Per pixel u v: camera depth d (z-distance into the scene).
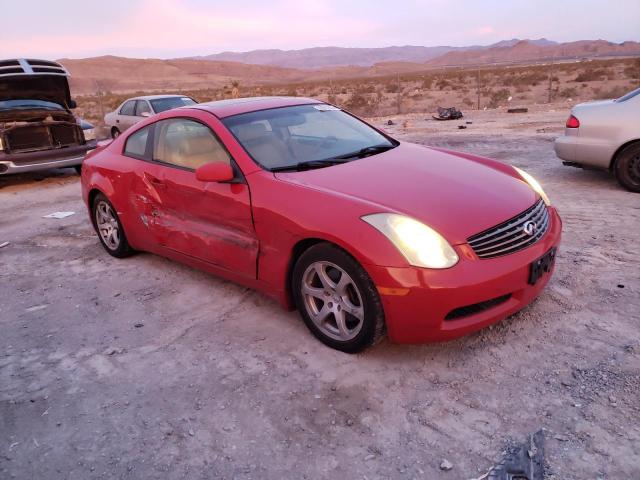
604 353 3.24
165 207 4.58
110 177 5.19
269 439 2.78
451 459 2.54
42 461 2.77
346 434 2.77
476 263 3.06
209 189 4.04
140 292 4.75
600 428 2.63
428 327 3.09
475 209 3.29
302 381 3.24
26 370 3.65
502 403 2.89
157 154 4.74
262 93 56.19
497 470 2.44
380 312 3.18
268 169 3.86
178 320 4.17
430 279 2.98
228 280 4.66
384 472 2.49
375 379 3.20
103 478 2.62
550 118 15.27
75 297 4.77
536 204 3.64
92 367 3.62
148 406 3.14
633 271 4.32
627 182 6.64
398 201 3.32
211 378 3.36
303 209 3.42
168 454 2.74
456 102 27.84
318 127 4.54
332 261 3.29
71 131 10.95
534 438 2.61
